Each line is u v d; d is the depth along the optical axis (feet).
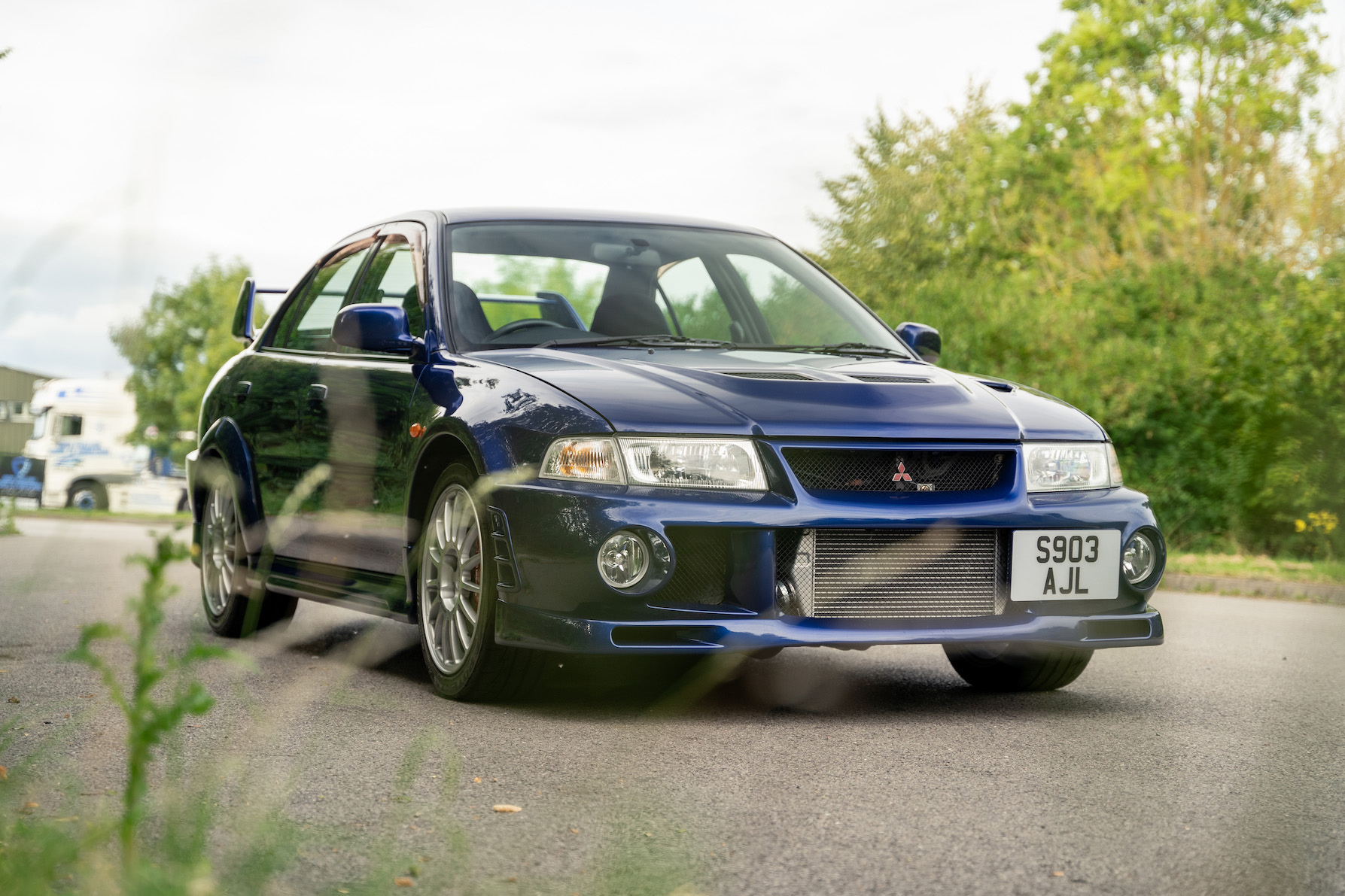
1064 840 8.42
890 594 12.53
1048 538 13.03
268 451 17.37
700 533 12.10
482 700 13.08
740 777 10.05
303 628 19.21
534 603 12.22
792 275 17.52
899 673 15.96
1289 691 14.78
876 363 14.87
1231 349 37.50
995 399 13.84
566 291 16.05
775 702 13.56
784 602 12.19
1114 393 38.78
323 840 8.00
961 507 12.71
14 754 10.09
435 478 14.05
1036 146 79.15
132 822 5.31
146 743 5.11
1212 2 79.30
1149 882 7.55
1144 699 14.17
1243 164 61.98
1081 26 82.74
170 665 5.09
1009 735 11.99
